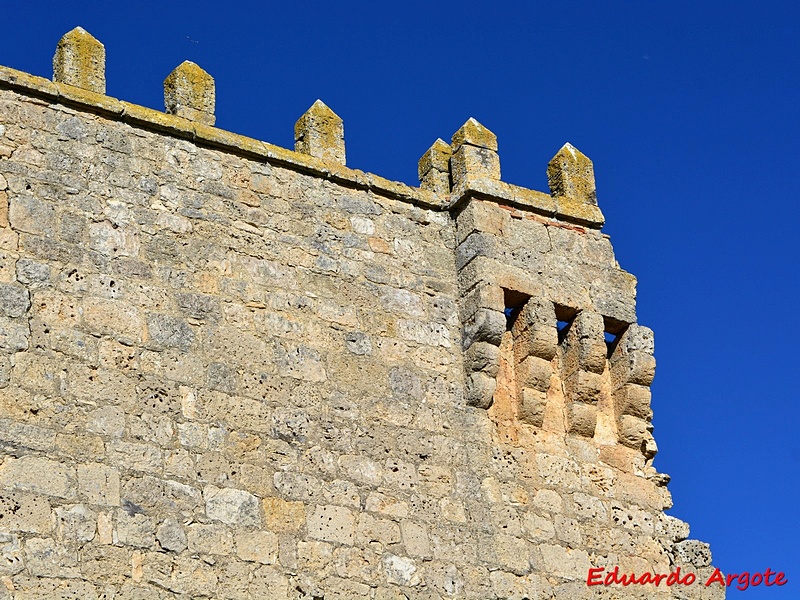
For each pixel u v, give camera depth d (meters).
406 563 16.23
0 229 15.62
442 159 19.14
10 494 14.47
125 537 14.82
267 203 17.44
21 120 16.30
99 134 16.70
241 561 15.34
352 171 18.17
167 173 16.94
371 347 17.30
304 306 17.08
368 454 16.62
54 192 16.11
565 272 18.73
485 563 16.69
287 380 16.55
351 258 17.70
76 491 14.78
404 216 18.41
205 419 15.83
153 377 15.72
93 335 15.59
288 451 16.16
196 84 17.67
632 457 18.36
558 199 19.22
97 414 15.23
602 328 18.53
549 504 17.48
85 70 17.00
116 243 16.20
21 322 15.27
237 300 16.67
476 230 18.34
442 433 17.23
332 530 15.99
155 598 14.73
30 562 14.29
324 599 15.61
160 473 15.30
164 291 16.25
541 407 17.92
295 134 18.53
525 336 18.17
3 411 14.78
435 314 17.92
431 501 16.73
